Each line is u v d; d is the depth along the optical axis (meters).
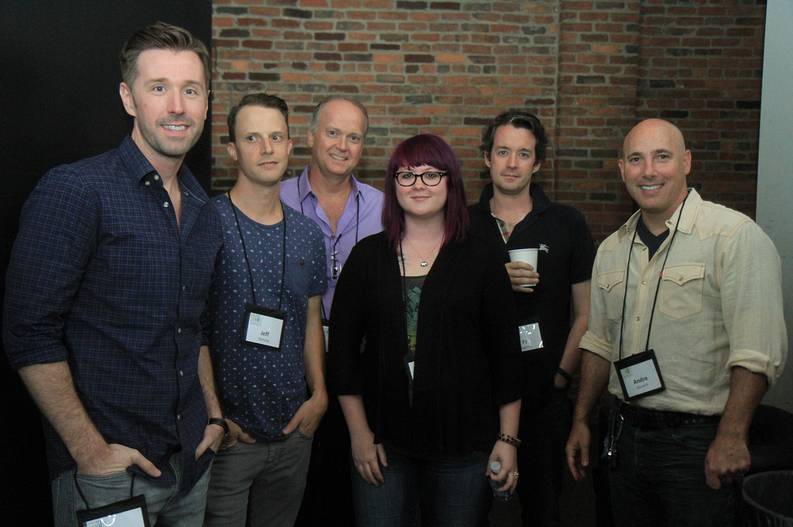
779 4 2.91
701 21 4.46
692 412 1.76
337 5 4.36
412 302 1.87
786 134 2.94
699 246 1.79
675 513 1.81
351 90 4.41
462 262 1.88
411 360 1.82
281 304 2.03
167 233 1.49
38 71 1.67
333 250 2.62
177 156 1.51
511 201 2.59
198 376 1.68
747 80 4.50
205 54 1.55
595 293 2.10
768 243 1.72
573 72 4.37
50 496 1.76
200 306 1.62
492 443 1.87
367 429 1.90
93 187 1.39
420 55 4.41
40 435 1.72
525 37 4.42
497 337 1.90
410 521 1.91
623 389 1.89
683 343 1.79
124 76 1.48
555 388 2.48
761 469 2.20
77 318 1.42
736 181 4.56
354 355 1.94
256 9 4.34
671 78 4.52
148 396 1.47
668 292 1.82
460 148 4.47
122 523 1.43
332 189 2.67
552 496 2.46
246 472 1.99
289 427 2.03
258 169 1.98
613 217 4.45
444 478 1.85
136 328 1.45
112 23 1.90
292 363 2.04
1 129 1.57
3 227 1.58
